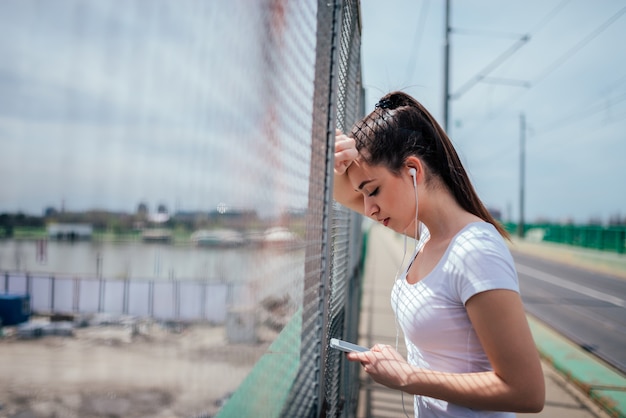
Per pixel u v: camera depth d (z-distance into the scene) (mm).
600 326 7254
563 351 5465
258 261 597
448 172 1190
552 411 3855
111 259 337
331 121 1146
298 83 844
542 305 9250
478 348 1082
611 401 3855
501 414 1137
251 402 698
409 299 1171
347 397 2322
